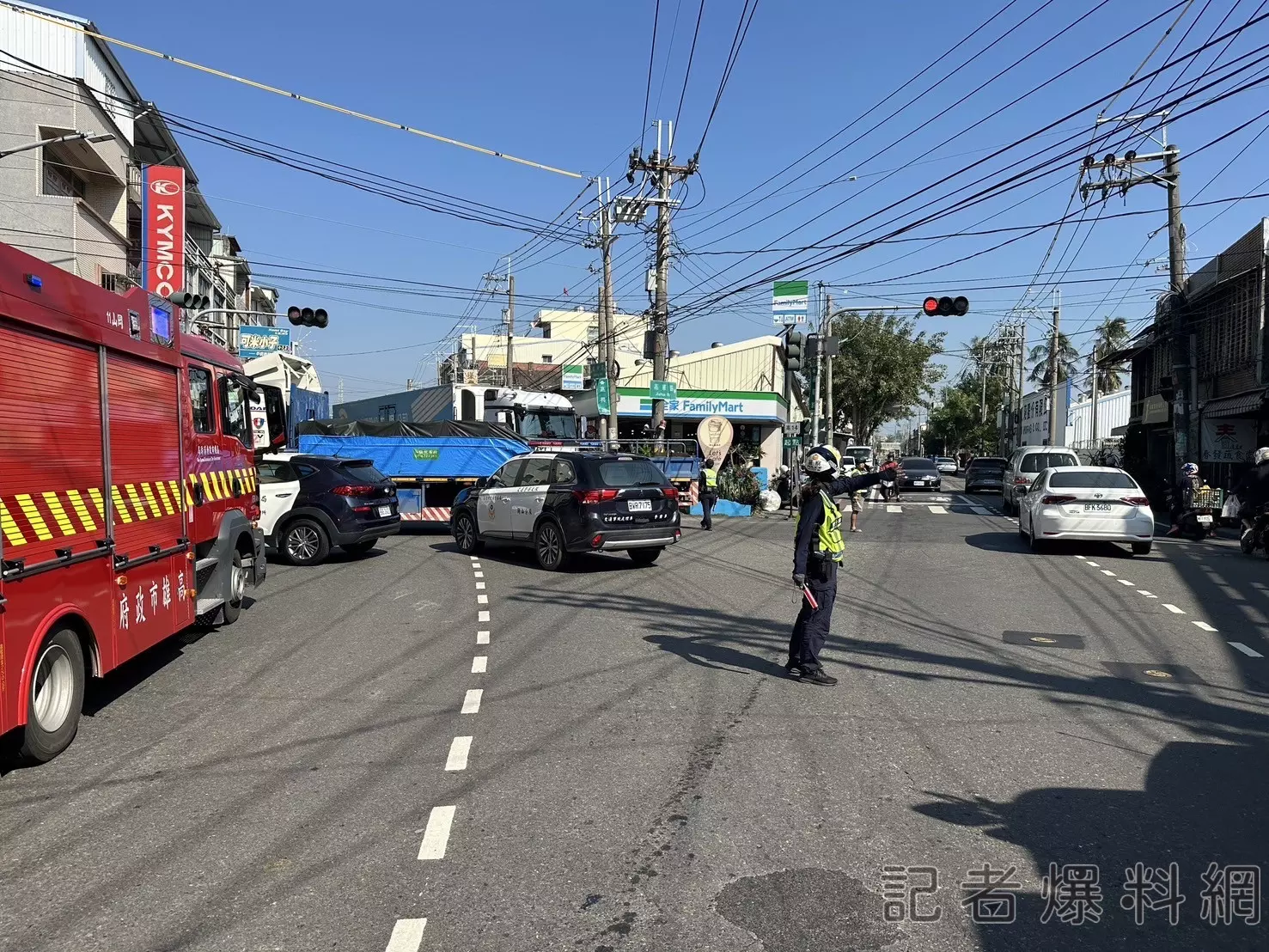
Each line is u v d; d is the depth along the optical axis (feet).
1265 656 26.32
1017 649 27.22
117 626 20.59
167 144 97.25
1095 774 16.88
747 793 15.94
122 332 21.22
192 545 25.89
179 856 13.67
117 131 80.23
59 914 11.99
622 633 29.25
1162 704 21.49
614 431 85.25
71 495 18.45
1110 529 48.26
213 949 11.16
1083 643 28.04
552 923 11.69
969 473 123.75
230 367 31.04
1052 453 82.94
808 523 23.17
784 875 12.98
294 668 25.14
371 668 25.00
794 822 14.74
